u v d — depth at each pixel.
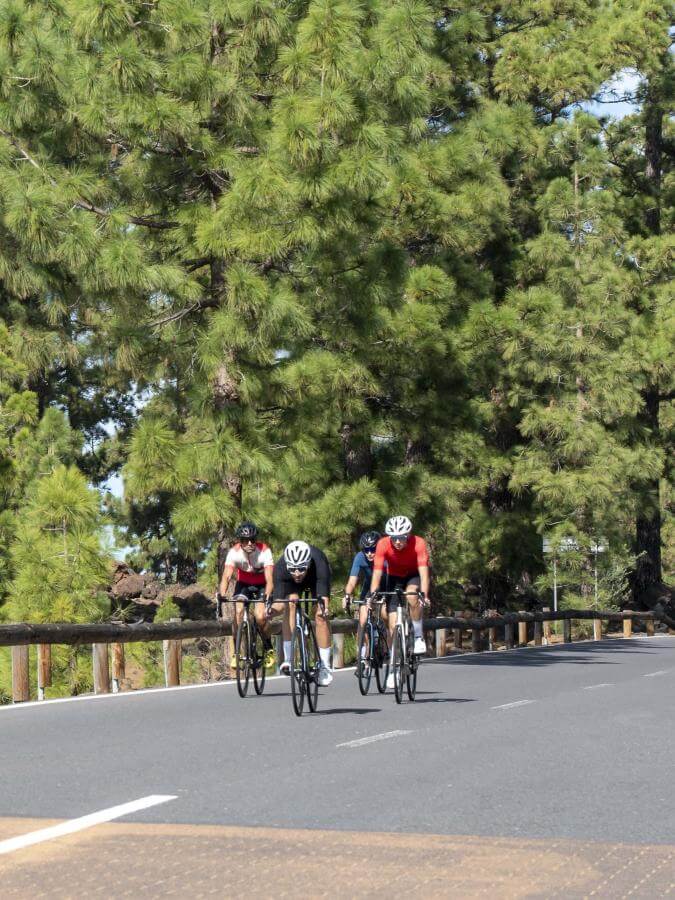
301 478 79.69
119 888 18.27
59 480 61.03
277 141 60.22
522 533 107.25
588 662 72.88
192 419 76.75
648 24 118.75
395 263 68.44
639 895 18.05
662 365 123.06
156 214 69.69
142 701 46.72
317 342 74.19
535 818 23.31
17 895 17.89
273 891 18.12
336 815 23.50
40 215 58.09
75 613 60.44
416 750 32.19
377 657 47.81
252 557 47.47
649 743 34.16
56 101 61.91
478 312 92.25
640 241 131.38
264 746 32.88
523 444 112.00
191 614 108.56
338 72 60.72
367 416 78.19
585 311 107.69
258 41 64.81
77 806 24.30
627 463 114.31
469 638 115.44
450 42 101.69
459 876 18.97
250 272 61.72
